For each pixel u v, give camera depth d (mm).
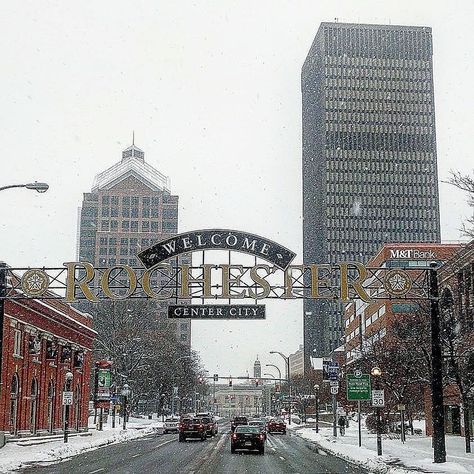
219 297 31953
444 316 42844
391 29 192875
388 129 188375
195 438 57500
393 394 57875
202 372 153000
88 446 43375
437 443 30078
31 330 50281
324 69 191000
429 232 184000
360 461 32312
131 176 194000
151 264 32219
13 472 26953
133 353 87312
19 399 48031
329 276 32500
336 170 186250
